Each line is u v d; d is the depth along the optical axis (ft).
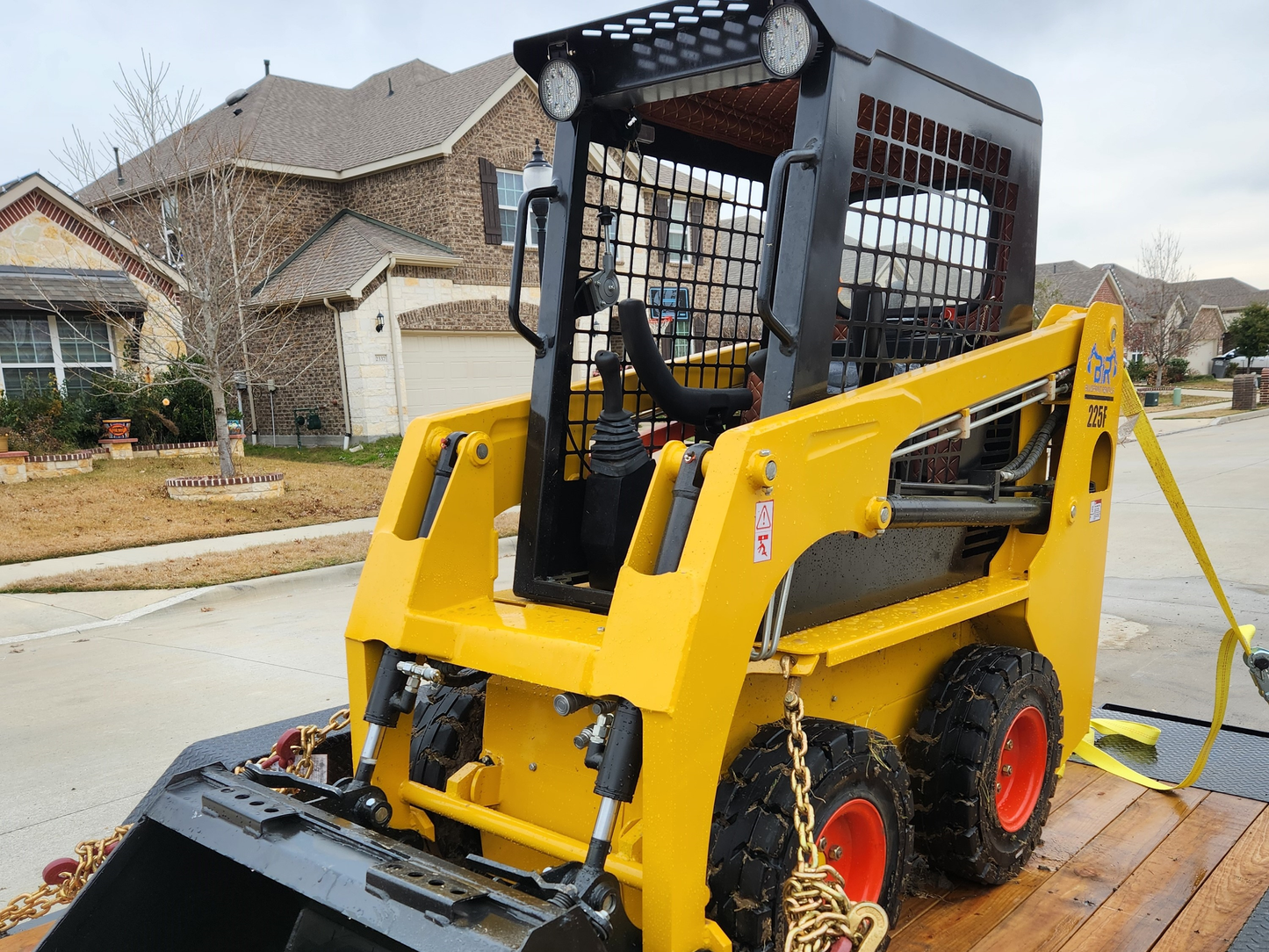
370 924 5.40
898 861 7.66
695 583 6.05
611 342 9.46
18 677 19.47
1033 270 10.04
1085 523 10.51
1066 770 11.84
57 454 46.55
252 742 11.05
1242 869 9.29
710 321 10.38
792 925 6.27
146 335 49.80
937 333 9.02
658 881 6.08
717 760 6.26
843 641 7.13
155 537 34.17
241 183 49.78
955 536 9.57
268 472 45.44
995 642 10.23
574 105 8.13
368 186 64.90
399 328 58.03
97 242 54.13
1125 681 16.87
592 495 8.47
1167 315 150.82
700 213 10.01
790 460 6.58
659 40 7.87
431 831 8.14
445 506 7.89
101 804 13.16
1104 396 10.55
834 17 7.04
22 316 51.37
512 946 4.90
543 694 7.64
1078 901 8.74
